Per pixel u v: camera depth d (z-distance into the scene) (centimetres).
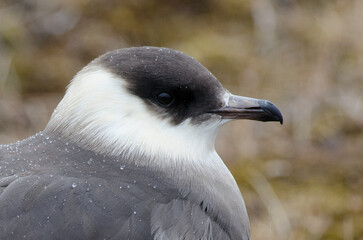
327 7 1504
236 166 1284
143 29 1470
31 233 694
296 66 1435
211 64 1432
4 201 705
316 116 1370
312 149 1322
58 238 698
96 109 792
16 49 1436
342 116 1366
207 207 796
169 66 807
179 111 815
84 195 724
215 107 834
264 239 1188
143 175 779
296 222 1207
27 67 1419
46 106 1380
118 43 1448
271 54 1452
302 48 1454
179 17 1498
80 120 793
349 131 1352
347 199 1236
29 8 1479
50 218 704
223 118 842
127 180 764
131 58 809
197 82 816
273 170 1280
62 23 1468
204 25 1495
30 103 1380
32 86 1405
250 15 1503
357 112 1367
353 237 1188
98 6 1481
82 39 1448
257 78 1416
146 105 801
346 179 1270
